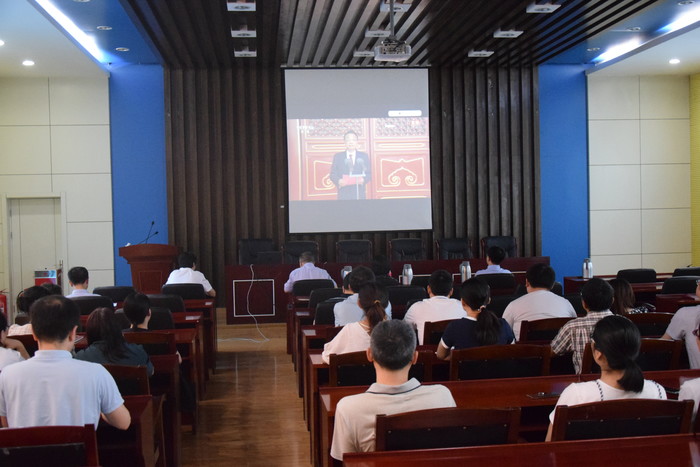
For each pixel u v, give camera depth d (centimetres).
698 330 289
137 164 1079
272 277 883
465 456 187
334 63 1077
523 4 796
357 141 1089
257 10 795
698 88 1159
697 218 1174
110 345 341
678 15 889
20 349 352
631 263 1180
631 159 1177
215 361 667
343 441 230
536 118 1138
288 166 1080
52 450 209
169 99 1062
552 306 439
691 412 213
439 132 1124
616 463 180
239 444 440
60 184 1066
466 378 322
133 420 279
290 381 607
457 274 903
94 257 1074
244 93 1081
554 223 1166
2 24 786
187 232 1077
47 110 1060
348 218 1091
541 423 340
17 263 1076
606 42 1023
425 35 935
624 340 229
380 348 229
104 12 817
